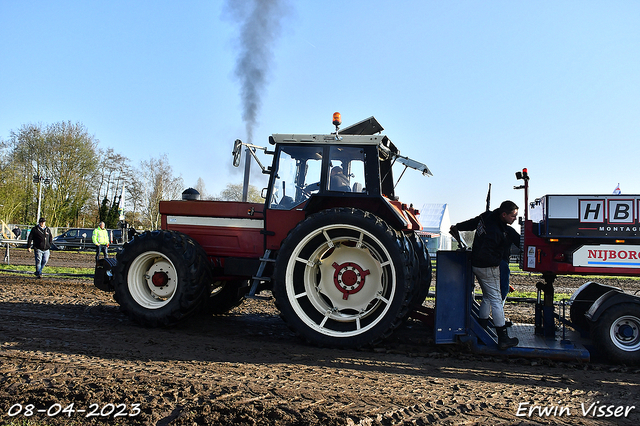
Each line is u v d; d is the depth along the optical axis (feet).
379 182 18.31
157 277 19.53
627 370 15.06
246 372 13.46
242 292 21.94
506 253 19.10
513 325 20.31
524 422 10.58
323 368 14.33
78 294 28.71
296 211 19.16
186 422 9.83
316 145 19.06
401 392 12.24
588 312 16.39
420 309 19.11
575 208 16.53
